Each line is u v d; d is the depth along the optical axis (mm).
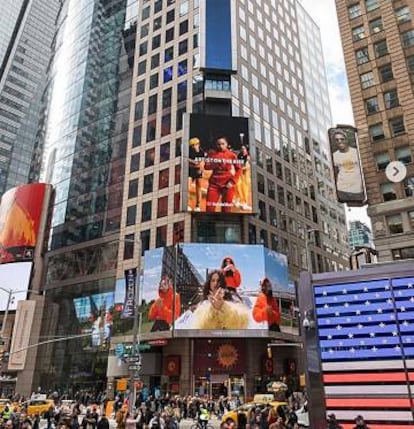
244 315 48000
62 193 77125
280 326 49719
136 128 68188
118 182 68375
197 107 61562
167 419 23656
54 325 66312
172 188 58719
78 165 77062
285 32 90312
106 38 85500
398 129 36469
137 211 61344
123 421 23406
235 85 65062
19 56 169250
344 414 20594
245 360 49031
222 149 56125
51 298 69000
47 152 87500
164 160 61656
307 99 95188
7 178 147000
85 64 87938
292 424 22906
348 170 34250
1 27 168875
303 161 80188
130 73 76438
